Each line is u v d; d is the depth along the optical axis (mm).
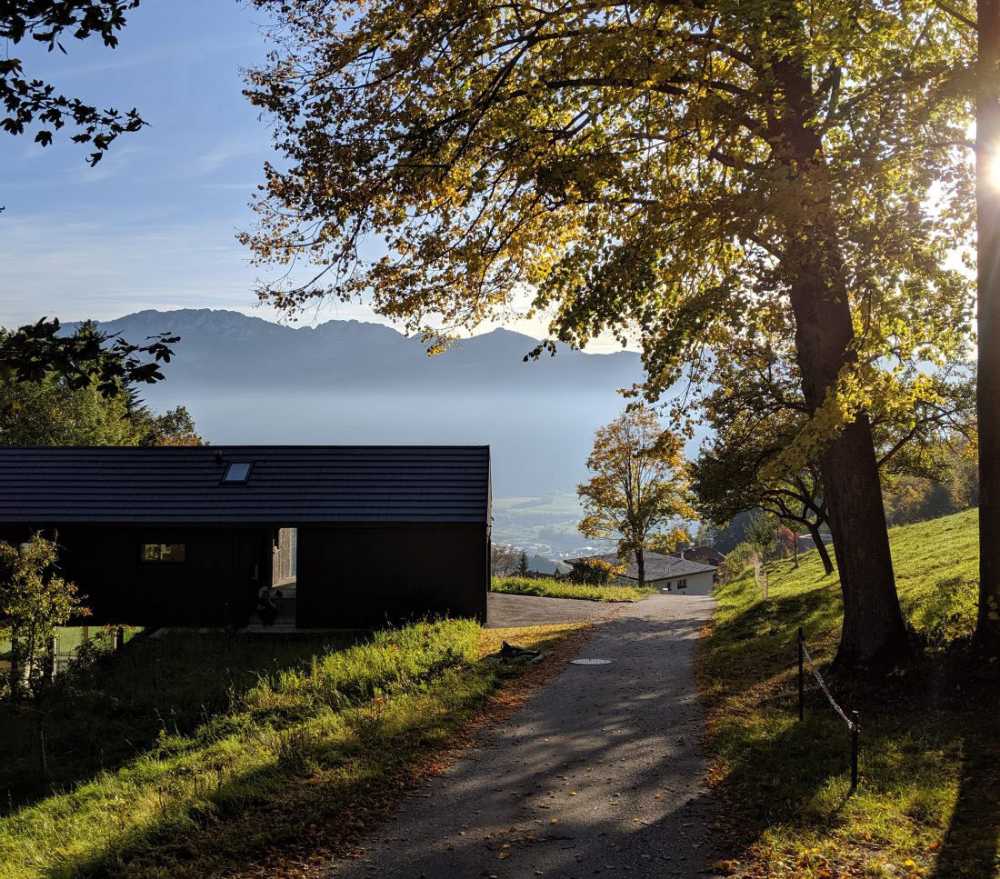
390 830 8773
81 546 30047
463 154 14859
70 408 54406
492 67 14500
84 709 19812
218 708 18234
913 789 8945
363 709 14289
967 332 12859
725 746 11312
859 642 13969
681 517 53469
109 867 8086
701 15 11844
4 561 21438
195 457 32312
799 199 10312
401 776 10484
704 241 11547
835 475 14234
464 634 22844
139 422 65062
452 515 29688
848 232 11008
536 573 80188
